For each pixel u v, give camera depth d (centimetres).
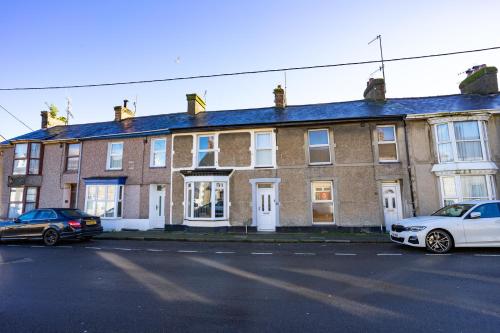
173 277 651
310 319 420
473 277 620
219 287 575
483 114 1313
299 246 1091
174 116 1966
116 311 457
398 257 839
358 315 433
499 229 870
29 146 1861
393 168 1407
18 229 1186
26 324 412
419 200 1364
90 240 1299
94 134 1842
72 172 1803
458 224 887
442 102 1565
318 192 1470
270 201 1510
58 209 1227
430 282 589
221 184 1530
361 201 1408
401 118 1412
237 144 1568
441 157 1366
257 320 418
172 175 1617
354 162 1441
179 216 1570
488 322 405
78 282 618
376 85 1742
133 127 1858
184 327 398
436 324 400
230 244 1158
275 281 611
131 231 1555
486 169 1274
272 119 1591
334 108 1684
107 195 1698
